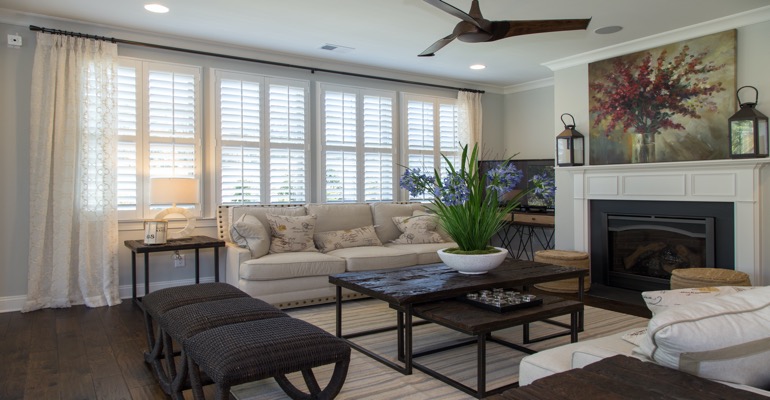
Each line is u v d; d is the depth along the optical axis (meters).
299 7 3.87
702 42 4.32
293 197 5.25
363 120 5.77
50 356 2.97
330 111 5.52
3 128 4.00
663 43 4.59
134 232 4.46
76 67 4.11
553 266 3.58
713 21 4.19
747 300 1.31
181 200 4.22
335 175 5.56
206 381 2.46
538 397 1.17
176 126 4.62
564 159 5.31
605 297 4.60
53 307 4.07
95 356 2.98
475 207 3.21
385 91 5.95
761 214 3.94
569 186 5.41
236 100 4.94
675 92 4.52
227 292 2.76
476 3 3.05
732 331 1.20
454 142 6.52
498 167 3.18
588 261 4.80
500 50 5.07
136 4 3.80
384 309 4.20
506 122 7.06
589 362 1.55
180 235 4.48
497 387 2.52
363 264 4.39
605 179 4.99
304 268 4.14
